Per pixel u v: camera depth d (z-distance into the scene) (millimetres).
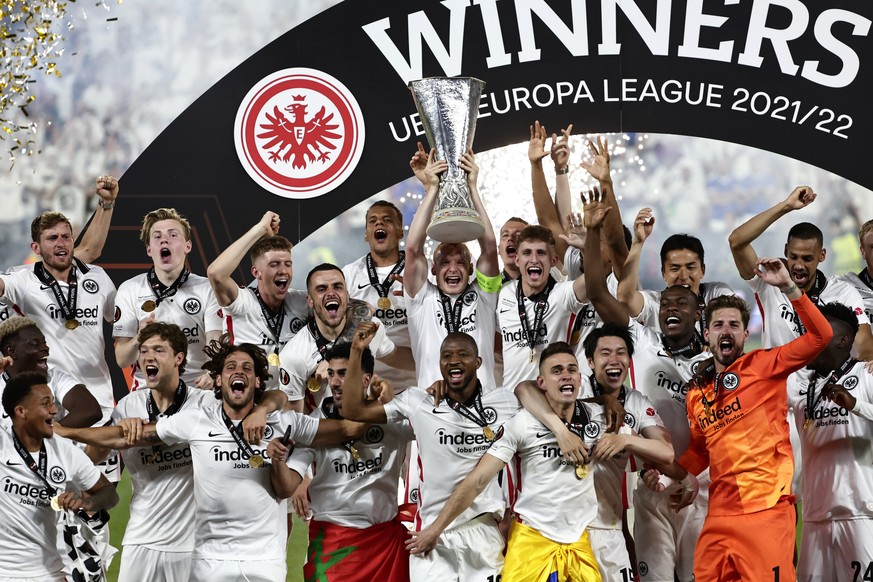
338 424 8406
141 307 10852
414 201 15500
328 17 15406
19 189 15703
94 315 10930
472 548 8281
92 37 15703
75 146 15664
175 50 15586
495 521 8469
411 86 9938
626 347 8539
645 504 9039
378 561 8508
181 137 15445
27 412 7855
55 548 8109
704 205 15680
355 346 8125
